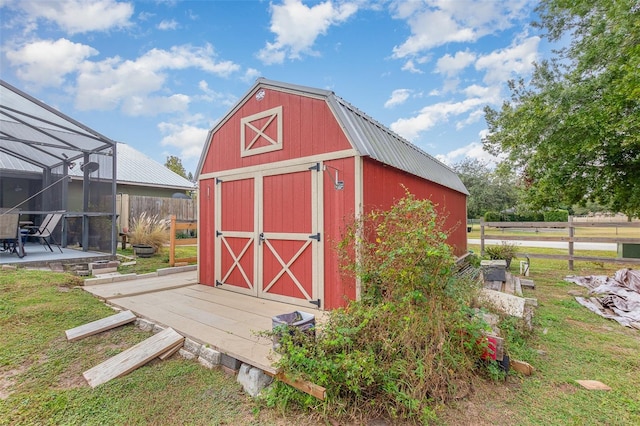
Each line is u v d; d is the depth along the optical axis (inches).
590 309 183.5
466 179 970.7
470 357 105.1
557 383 103.7
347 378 86.7
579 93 283.0
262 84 184.2
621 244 339.0
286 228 170.9
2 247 331.3
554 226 326.3
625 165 297.7
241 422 83.7
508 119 351.3
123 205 442.0
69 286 201.0
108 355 117.6
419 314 94.8
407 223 108.7
